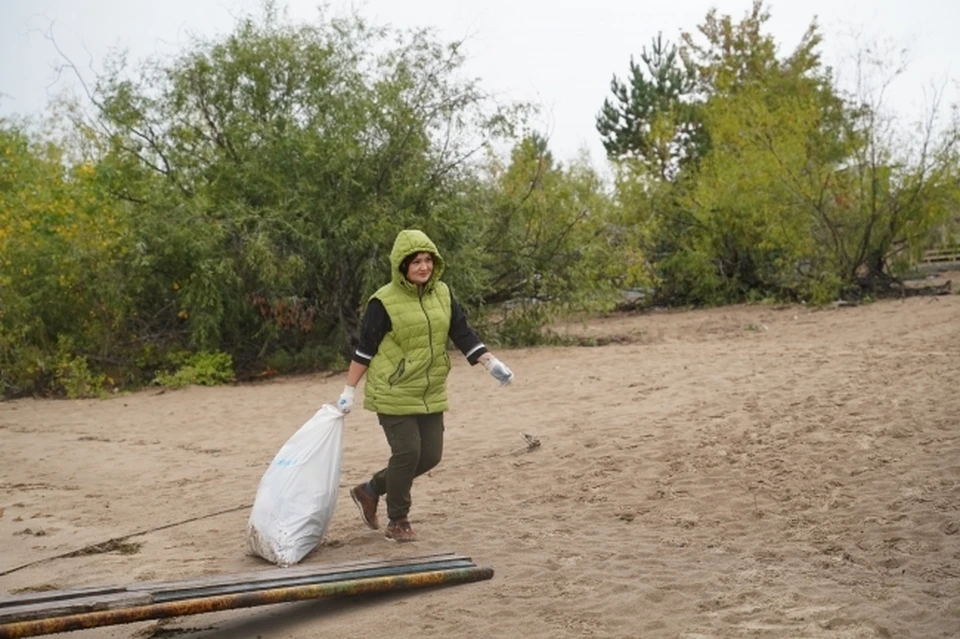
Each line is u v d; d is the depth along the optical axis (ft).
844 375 38.42
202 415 43.60
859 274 85.40
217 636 16.96
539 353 56.13
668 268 91.97
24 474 32.37
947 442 26.73
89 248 57.16
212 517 25.05
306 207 56.75
